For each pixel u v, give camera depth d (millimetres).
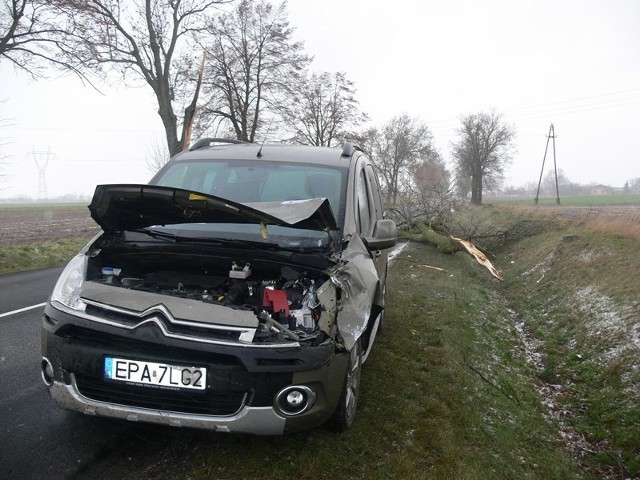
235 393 2941
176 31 20969
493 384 6102
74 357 3027
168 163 4762
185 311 2994
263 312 3057
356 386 3914
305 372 2973
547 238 17078
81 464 3240
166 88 21188
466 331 7766
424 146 55594
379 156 53875
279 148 4949
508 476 4125
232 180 4379
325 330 3115
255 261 3553
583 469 5070
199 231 3852
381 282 5242
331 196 4219
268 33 23547
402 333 6793
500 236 19594
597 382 6742
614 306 8680
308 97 31984
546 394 6789
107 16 18641
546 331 9336
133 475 3152
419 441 4027
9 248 14438
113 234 3789
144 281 3596
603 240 13055
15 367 4949
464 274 13492
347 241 3859
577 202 66125
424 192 20625
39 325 6539
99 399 3064
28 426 3699
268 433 2980
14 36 13375
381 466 3516
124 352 2984
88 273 3422
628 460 5121
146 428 3693
